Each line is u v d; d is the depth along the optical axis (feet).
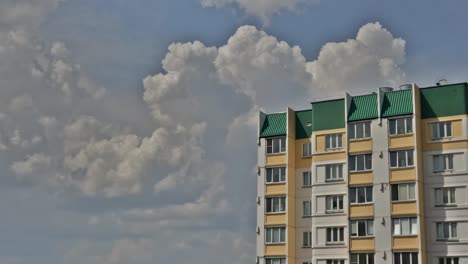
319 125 279.08
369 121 266.77
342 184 269.64
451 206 250.57
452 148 254.47
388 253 251.80
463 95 256.93
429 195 254.88
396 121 262.06
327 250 267.18
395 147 259.39
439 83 266.57
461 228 247.50
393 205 255.29
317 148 277.44
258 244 280.92
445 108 258.78
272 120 291.99
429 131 259.39
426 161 257.75
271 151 287.48
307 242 276.82
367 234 257.75
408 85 269.44
